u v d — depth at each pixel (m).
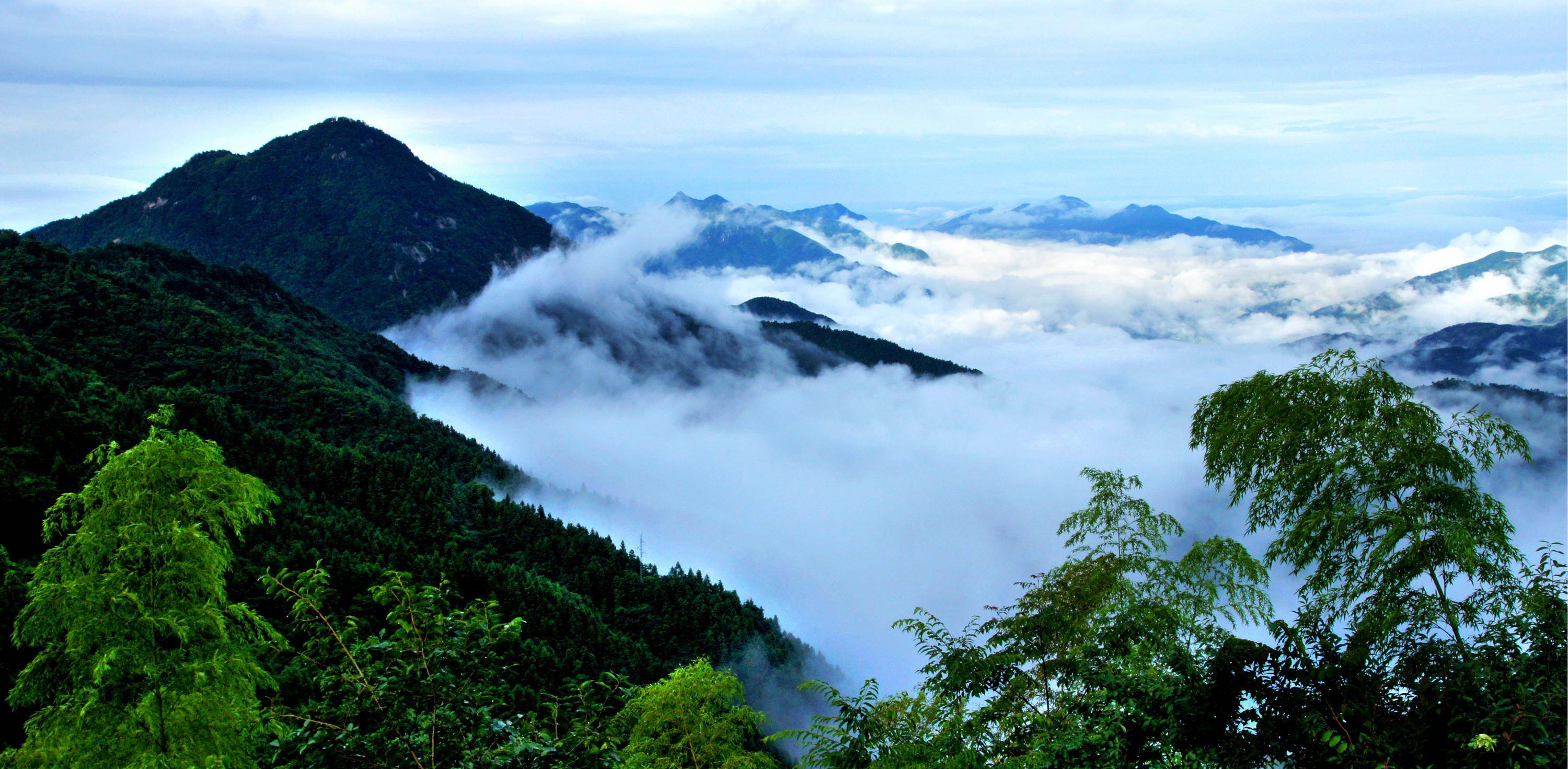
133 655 10.15
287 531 47.06
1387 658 9.30
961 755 9.88
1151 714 9.44
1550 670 8.32
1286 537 12.28
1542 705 7.68
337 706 8.77
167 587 10.52
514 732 8.93
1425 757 8.33
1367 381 11.69
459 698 8.58
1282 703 9.16
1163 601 11.78
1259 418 12.66
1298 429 12.11
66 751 10.06
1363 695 8.89
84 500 10.52
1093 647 10.68
